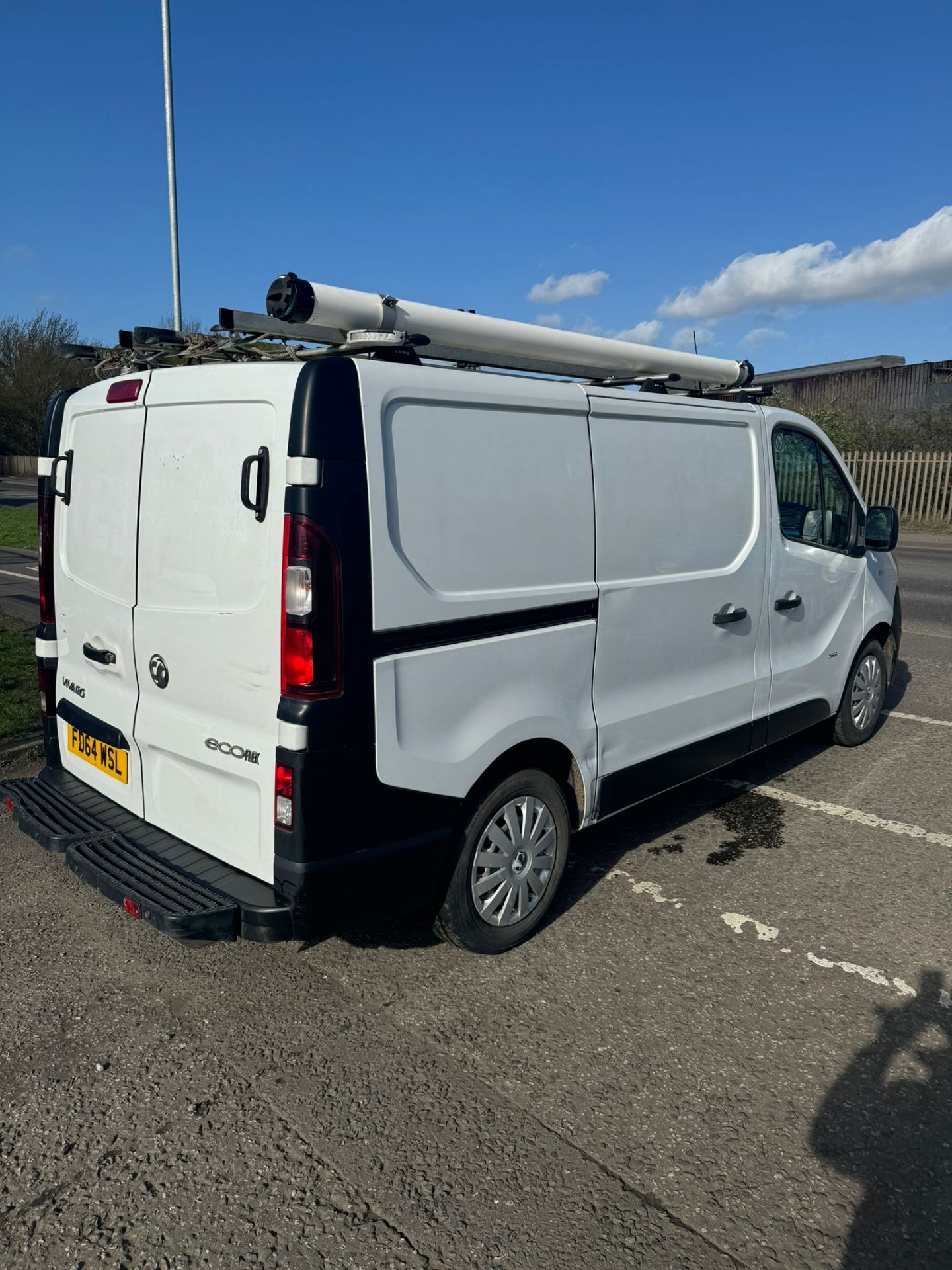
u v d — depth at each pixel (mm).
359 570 2771
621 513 3740
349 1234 2271
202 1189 2410
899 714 6742
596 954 3533
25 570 14195
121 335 3516
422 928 3721
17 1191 2408
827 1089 2783
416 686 2980
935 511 20844
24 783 3936
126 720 3496
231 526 2914
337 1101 2734
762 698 4785
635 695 3945
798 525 4988
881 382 27422
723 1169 2475
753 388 4961
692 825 4770
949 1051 2959
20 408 48656
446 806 3125
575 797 3797
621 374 4352
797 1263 2189
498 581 3234
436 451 2994
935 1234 2270
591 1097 2754
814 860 4355
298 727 2723
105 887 3021
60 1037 3029
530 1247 2232
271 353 3355
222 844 3121
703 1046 2990
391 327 3238
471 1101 2732
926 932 3695
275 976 3385
